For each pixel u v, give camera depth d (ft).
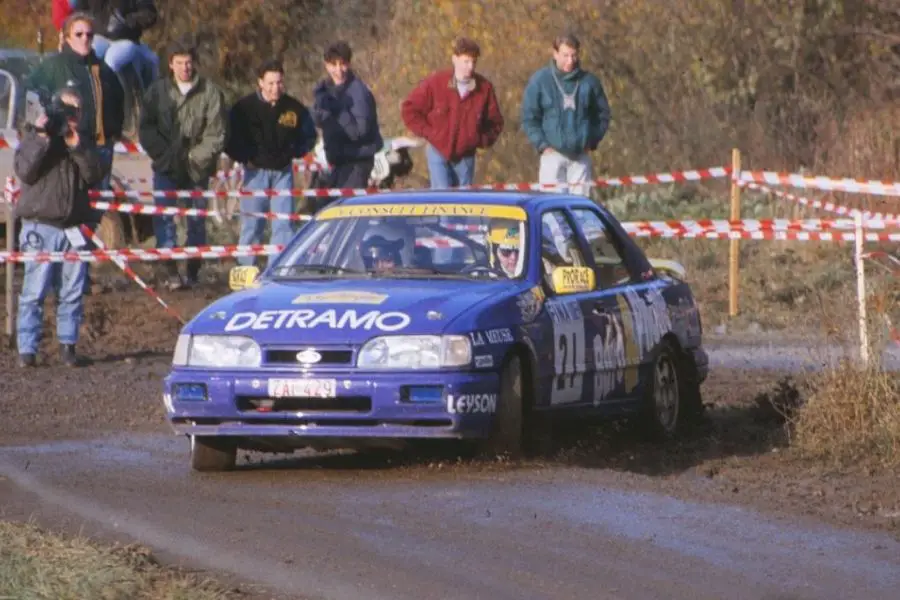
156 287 176.86
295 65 289.53
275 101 166.40
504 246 95.76
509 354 88.58
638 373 101.81
